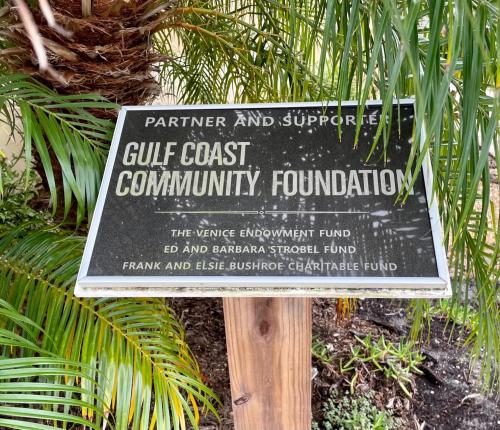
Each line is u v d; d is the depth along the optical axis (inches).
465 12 18.1
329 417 49.6
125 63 34.5
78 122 32.6
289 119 30.0
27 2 31.0
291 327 31.7
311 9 42.1
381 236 24.9
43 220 41.6
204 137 29.7
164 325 34.4
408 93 35.0
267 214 26.1
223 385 52.1
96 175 31.8
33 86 32.5
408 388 53.6
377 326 61.3
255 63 46.8
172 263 24.9
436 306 61.3
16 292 32.9
